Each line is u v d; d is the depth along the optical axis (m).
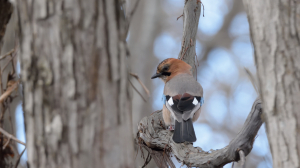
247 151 7.65
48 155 4.41
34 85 4.48
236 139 7.59
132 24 27.48
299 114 5.69
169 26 30.31
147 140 10.49
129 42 27.27
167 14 30.44
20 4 4.59
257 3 6.17
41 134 4.44
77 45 4.39
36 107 4.46
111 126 4.47
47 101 4.41
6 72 12.12
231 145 7.64
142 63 26.30
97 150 4.41
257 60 6.16
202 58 29.48
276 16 5.98
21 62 4.60
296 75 5.80
